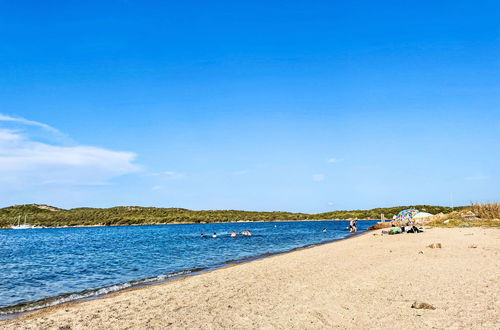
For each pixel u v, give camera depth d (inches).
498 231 1371.8
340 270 629.6
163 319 364.5
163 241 1971.0
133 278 749.3
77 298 549.6
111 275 804.6
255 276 622.5
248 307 397.1
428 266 607.8
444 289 427.8
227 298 452.8
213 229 3885.3
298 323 325.1
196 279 623.8
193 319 358.6
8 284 710.5
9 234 3890.3
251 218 7416.3
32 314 429.1
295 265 737.6
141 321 360.2
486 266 581.0
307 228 3609.7
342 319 329.4
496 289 414.0
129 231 3932.1
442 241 1053.2
